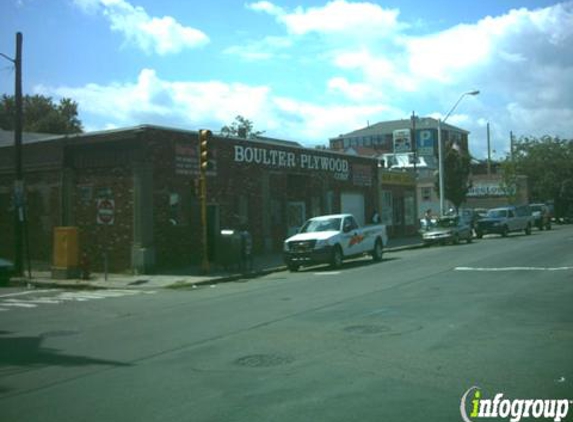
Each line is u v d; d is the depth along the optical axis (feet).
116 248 75.72
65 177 79.87
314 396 20.65
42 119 198.08
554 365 23.76
